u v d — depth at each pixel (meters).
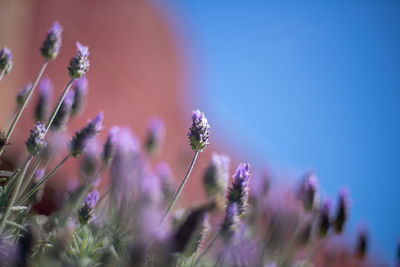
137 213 0.64
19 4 1.75
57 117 0.65
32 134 0.58
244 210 0.62
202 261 0.69
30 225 0.59
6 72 0.64
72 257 0.60
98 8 2.34
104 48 2.32
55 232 0.61
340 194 0.73
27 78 1.68
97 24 2.33
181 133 2.61
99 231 0.66
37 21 1.83
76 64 0.60
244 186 0.62
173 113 2.76
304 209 0.71
